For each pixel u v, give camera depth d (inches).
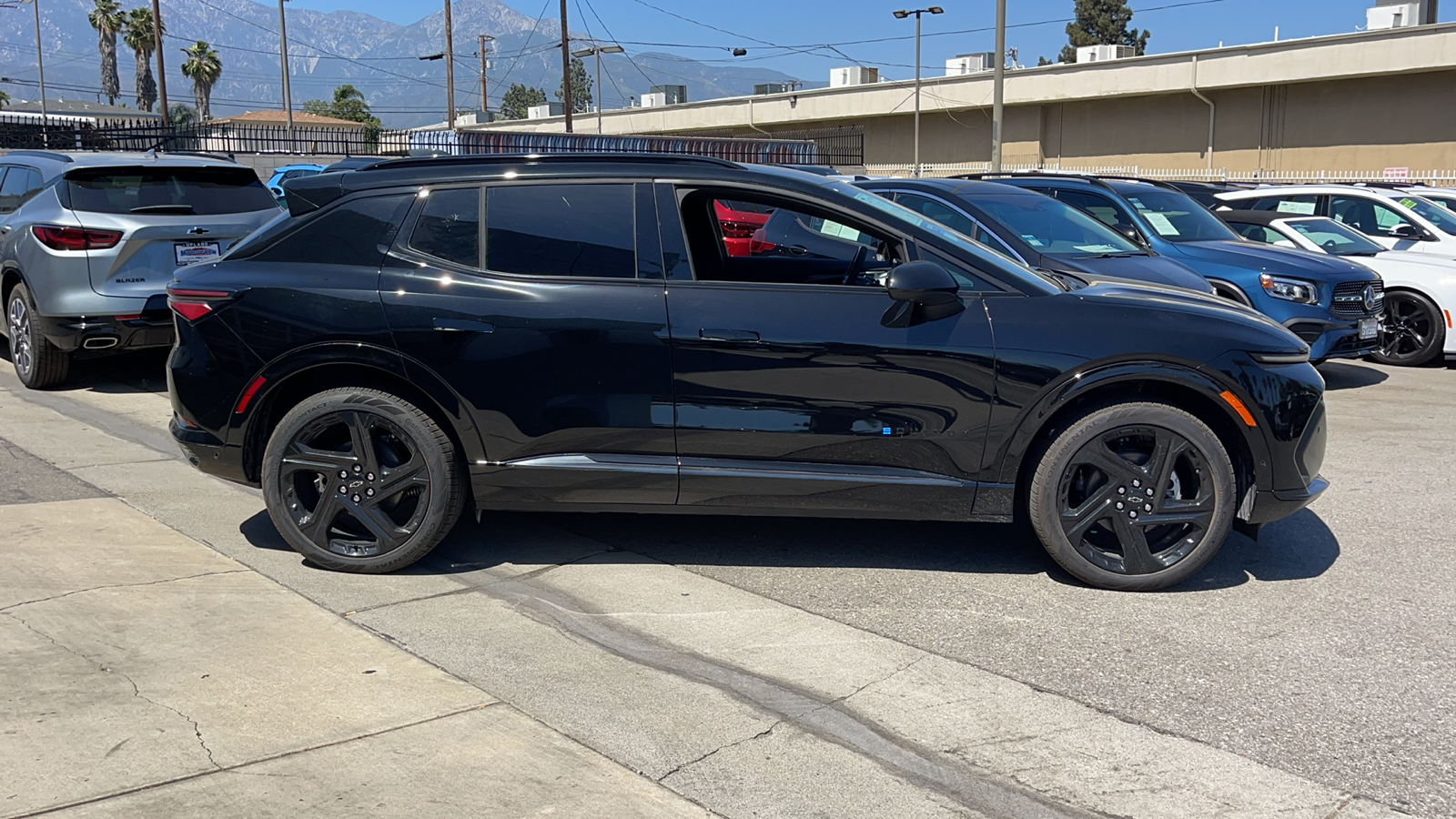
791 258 188.2
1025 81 1480.1
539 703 131.5
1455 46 1107.9
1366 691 137.1
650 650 148.3
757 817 108.2
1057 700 134.5
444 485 172.2
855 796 112.4
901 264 171.9
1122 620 159.9
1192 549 167.5
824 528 202.5
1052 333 164.2
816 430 166.6
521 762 117.0
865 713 130.6
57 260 293.0
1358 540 198.1
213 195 318.0
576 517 207.5
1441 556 189.2
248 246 179.0
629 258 169.8
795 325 164.9
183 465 239.6
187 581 167.9
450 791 110.4
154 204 305.1
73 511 202.4
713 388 166.4
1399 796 113.5
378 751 118.0
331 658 142.0
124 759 114.3
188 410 176.9
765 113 1823.3
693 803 110.3
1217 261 355.3
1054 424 168.7
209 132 936.3
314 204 177.2
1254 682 139.6
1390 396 345.4
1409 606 165.6
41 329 305.6
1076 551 169.5
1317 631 156.1
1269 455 166.9
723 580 175.8
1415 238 453.7
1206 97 1322.6
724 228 189.5
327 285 171.8
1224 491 165.6
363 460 171.9
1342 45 1185.4
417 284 170.7
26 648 141.0
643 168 173.5
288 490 174.2
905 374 164.6
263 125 949.8
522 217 172.7
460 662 142.3
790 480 167.8
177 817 104.0
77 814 103.7
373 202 176.1
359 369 175.3
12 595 159.2
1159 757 121.0
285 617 155.4
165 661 139.0
